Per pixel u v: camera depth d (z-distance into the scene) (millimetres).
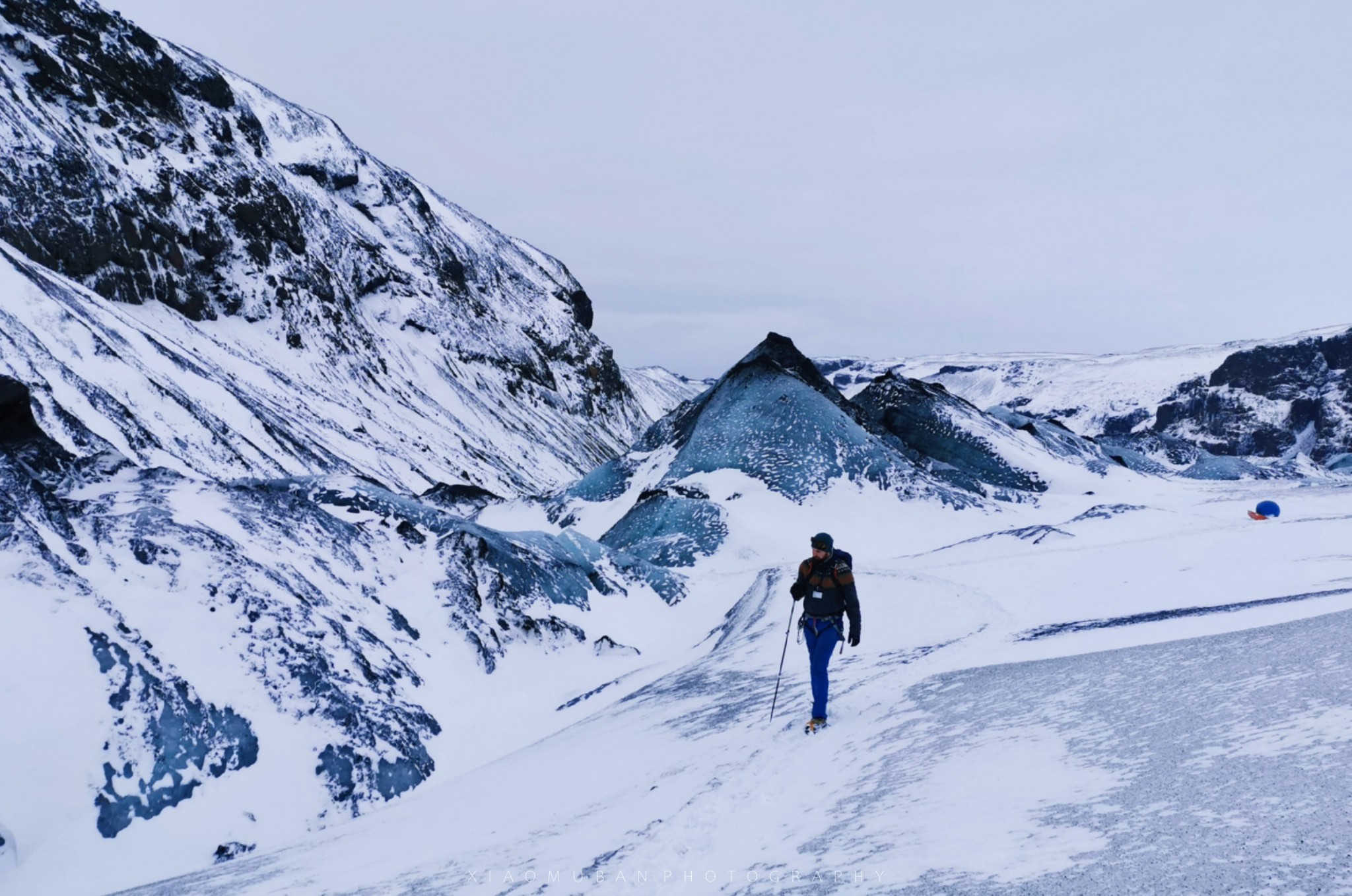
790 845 3854
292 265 85375
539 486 96312
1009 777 3984
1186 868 2385
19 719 8625
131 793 8789
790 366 57500
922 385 62125
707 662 13406
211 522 13141
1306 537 16250
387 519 19000
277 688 10805
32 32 70812
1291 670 4688
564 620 20219
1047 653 7820
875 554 38281
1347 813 2475
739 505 42438
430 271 126312
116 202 66312
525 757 10125
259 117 123812
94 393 35750
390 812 9047
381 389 87438
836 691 8195
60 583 10047
